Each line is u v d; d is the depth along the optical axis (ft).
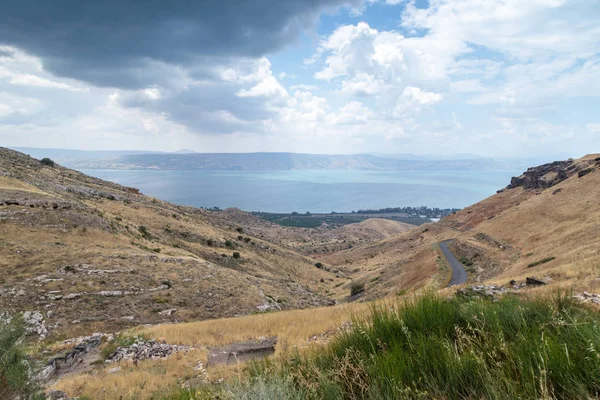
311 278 329.11
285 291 183.11
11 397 21.11
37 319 84.48
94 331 86.38
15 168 234.99
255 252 315.78
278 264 320.09
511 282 69.26
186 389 12.84
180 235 254.47
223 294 130.52
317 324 54.19
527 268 141.38
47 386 36.04
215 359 43.16
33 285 98.63
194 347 51.44
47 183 230.68
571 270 71.51
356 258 558.56
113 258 131.23
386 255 507.30
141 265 133.59
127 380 36.60
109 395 31.83
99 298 103.14
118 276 118.73
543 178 441.68
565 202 251.39
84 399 30.83
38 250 118.83
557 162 473.26
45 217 142.31
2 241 116.98
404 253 463.01
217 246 268.00
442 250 298.97
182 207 391.65
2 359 21.24
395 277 271.49
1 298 89.15
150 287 119.75
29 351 50.39
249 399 8.77
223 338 54.54
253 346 47.24
